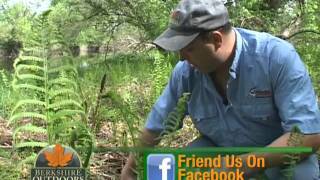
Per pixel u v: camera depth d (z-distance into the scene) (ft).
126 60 33.88
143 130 10.53
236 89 9.80
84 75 27.22
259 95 9.73
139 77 26.08
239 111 9.93
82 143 10.36
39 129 11.33
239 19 28.32
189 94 9.98
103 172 12.88
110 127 15.07
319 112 9.53
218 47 9.37
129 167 9.93
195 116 10.40
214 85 9.99
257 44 9.64
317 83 19.62
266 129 10.06
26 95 13.34
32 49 12.06
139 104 17.46
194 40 9.14
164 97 10.57
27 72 12.67
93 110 15.12
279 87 9.55
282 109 9.50
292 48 9.75
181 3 9.29
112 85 23.34
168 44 9.17
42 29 12.27
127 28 37.06
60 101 11.60
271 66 9.57
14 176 11.48
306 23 26.35
